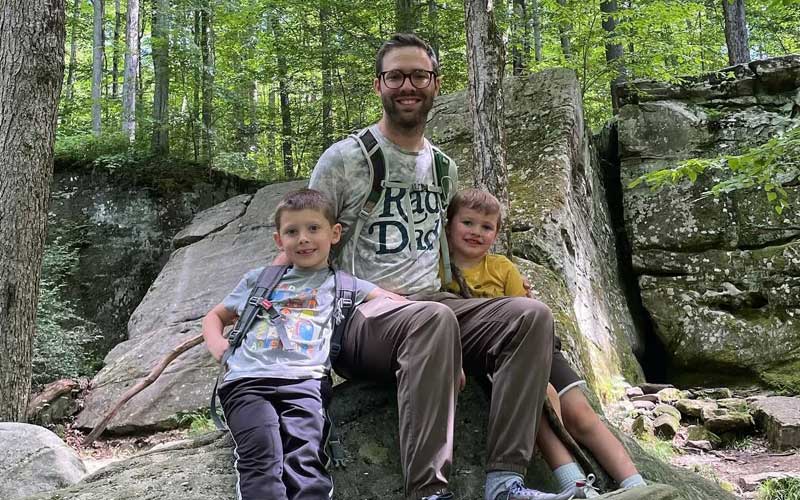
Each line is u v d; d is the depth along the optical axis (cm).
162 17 1162
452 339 209
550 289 661
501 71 597
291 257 235
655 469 277
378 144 253
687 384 891
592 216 914
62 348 811
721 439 638
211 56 1259
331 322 229
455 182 273
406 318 216
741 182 539
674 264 922
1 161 568
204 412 659
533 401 212
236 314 240
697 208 921
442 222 267
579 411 243
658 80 1002
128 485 215
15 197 568
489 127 587
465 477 232
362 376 236
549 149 836
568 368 250
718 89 972
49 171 593
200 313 816
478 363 231
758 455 598
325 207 238
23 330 568
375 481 226
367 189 251
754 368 852
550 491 234
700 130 956
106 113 1633
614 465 238
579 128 920
